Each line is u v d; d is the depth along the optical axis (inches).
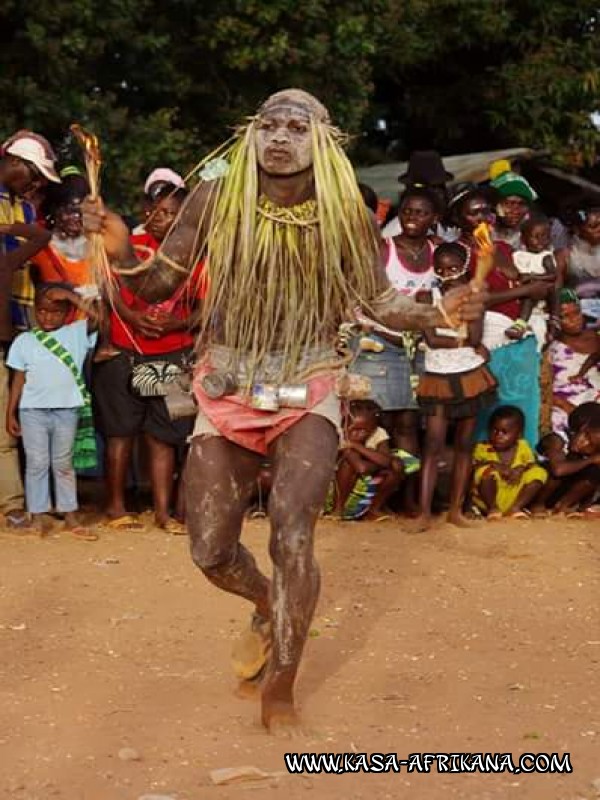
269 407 202.7
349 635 258.2
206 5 549.6
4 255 327.0
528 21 727.7
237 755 194.9
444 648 250.8
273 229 202.4
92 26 511.5
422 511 347.9
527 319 364.5
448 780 187.6
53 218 347.3
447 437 425.4
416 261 348.8
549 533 344.8
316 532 342.3
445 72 756.6
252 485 213.0
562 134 733.9
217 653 245.0
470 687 228.4
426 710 216.4
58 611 269.7
